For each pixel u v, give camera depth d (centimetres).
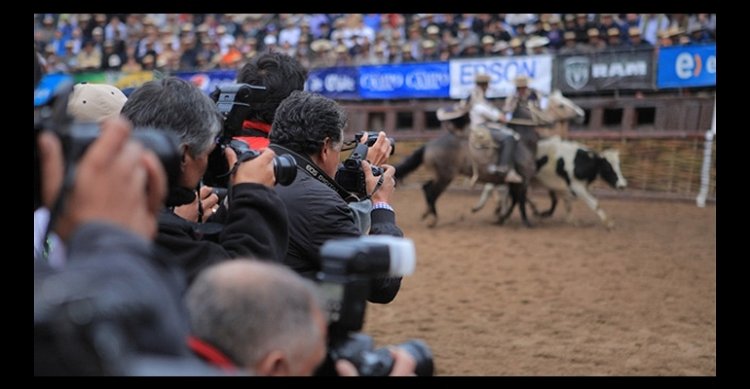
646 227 1886
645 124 2416
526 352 955
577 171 1898
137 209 186
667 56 2269
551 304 1177
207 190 381
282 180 341
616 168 1916
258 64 475
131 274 171
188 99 329
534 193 2517
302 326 198
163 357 174
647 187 2339
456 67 2492
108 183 182
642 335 1022
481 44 2534
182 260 312
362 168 436
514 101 2041
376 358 219
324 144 423
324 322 211
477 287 1288
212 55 2853
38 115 204
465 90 2486
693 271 1391
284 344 196
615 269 1415
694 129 2266
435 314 1124
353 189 439
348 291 217
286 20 2834
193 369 171
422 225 1973
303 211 408
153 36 2903
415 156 1947
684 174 2283
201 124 327
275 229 329
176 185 326
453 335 1024
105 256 172
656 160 2322
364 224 433
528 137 1894
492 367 897
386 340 1001
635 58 2305
